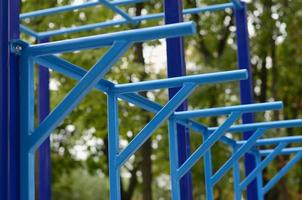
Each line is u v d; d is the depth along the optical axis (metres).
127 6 9.40
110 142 2.32
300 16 9.45
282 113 10.89
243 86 4.55
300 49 9.66
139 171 11.81
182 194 3.15
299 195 10.86
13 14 1.76
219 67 9.55
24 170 1.63
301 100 10.60
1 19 1.65
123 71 8.25
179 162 3.17
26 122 1.65
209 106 9.64
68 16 8.65
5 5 1.66
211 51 10.44
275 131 8.56
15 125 1.65
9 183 1.58
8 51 1.64
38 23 8.73
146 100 2.71
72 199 17.23
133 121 8.48
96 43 1.57
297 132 9.95
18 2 1.78
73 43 1.61
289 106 10.84
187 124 3.21
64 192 15.30
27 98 1.67
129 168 11.06
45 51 1.66
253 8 9.66
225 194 10.85
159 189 15.70
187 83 2.17
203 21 10.01
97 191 19.12
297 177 10.76
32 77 1.69
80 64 8.13
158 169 11.04
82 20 8.83
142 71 8.32
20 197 1.62
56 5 8.80
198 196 9.94
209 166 3.39
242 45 4.62
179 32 1.43
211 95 9.34
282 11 9.42
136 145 2.17
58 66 1.90
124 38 1.52
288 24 9.45
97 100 8.20
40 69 4.71
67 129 10.61
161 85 2.25
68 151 11.02
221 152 8.91
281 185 9.95
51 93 8.60
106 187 19.28
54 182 11.37
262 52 9.98
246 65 4.58
